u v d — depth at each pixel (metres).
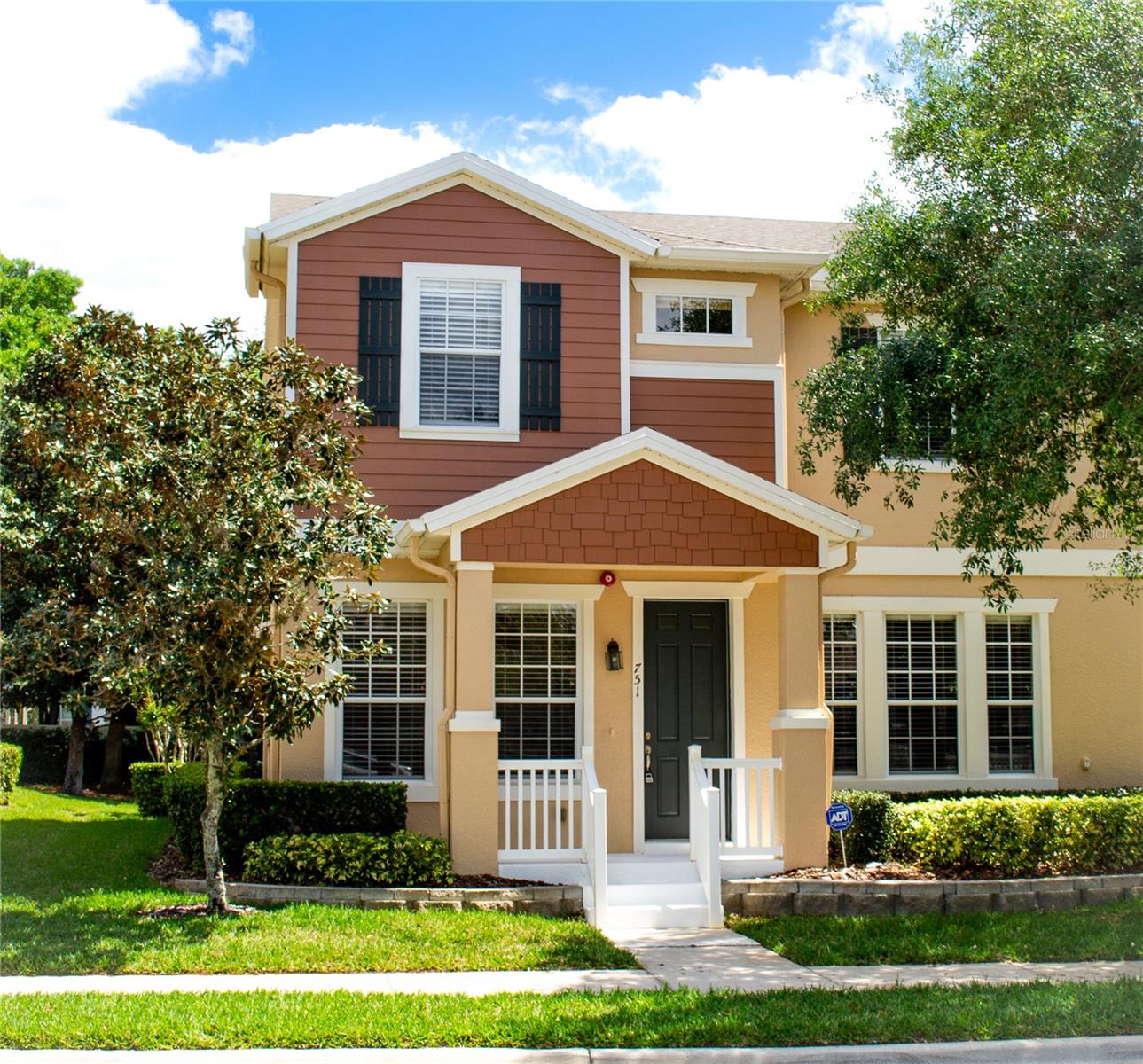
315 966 9.60
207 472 10.84
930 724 16.59
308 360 12.08
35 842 14.77
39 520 11.77
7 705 23.83
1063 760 16.70
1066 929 11.30
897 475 12.51
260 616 11.09
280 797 12.95
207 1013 8.01
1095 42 10.86
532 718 14.41
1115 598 17.03
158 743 22.55
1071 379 10.40
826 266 13.33
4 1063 7.14
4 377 16.55
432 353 14.87
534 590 14.38
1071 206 11.11
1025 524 16.19
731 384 15.67
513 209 15.16
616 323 15.22
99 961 9.45
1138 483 11.57
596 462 12.87
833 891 12.26
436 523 12.62
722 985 9.41
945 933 11.21
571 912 11.94
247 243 14.79
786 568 13.23
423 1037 7.62
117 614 10.98
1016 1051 7.71
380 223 14.94
